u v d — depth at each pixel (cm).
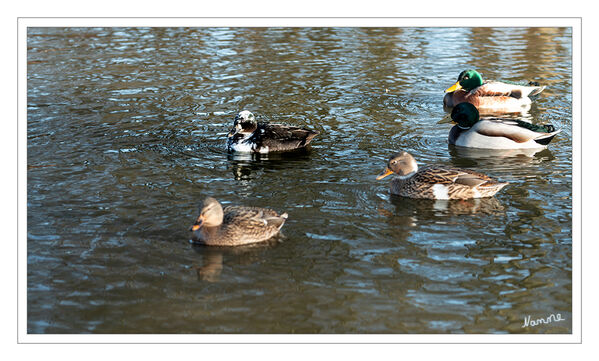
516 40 2480
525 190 1198
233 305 816
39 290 853
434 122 1661
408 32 2612
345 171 1305
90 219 1062
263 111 1706
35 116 1645
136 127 1580
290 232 1020
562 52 2306
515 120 1500
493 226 1041
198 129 1577
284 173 1292
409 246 973
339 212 1097
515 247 969
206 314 798
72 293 847
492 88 1795
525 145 1460
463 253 951
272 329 766
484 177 1160
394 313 798
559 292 846
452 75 2059
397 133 1565
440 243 983
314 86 1930
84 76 2017
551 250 957
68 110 1700
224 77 2011
